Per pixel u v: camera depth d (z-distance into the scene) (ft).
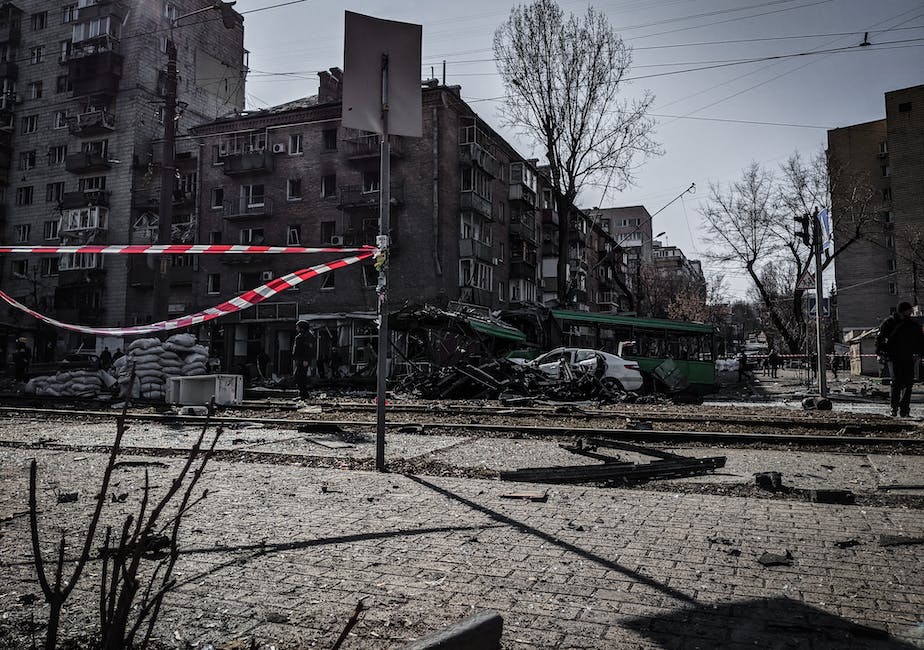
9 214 153.28
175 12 150.00
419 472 19.13
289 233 127.75
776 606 8.77
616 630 8.02
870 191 146.72
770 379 118.32
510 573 10.12
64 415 36.22
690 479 18.06
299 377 56.13
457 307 103.24
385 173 19.99
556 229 176.35
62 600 4.60
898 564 10.53
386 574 10.07
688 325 85.40
